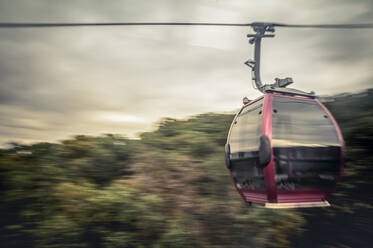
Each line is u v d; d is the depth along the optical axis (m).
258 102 3.62
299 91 3.70
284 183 3.17
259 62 4.02
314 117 3.45
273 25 4.02
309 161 3.26
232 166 4.08
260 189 3.42
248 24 4.02
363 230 4.48
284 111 3.35
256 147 3.35
